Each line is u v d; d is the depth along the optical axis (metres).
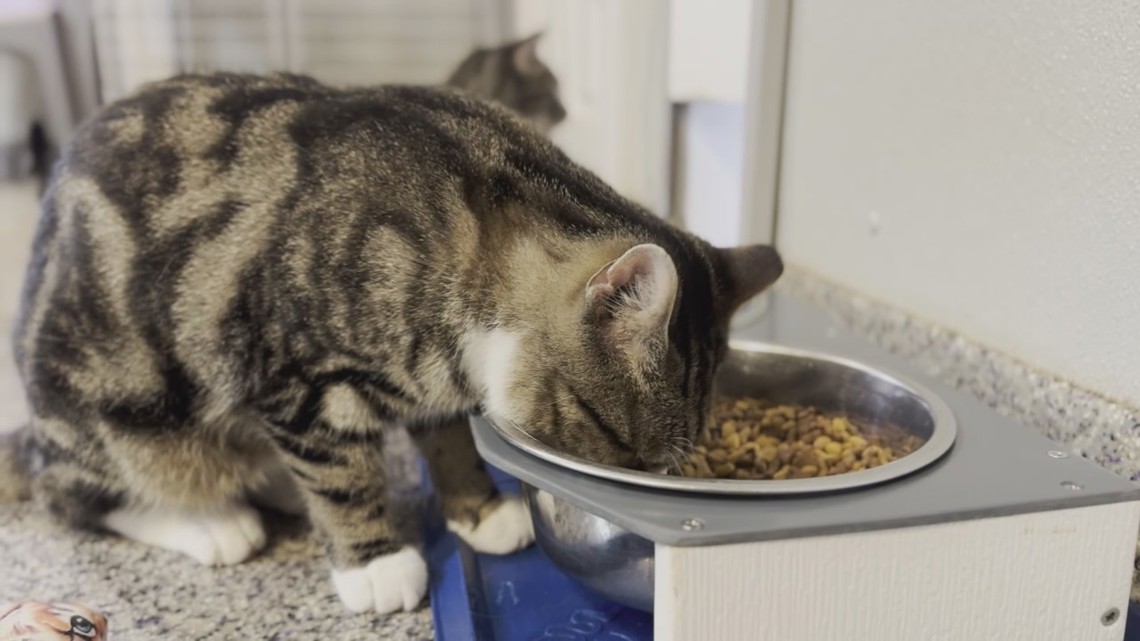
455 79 2.65
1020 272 1.17
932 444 0.93
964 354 1.24
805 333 1.41
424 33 2.69
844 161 1.53
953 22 1.24
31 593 1.11
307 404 1.07
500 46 2.66
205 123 1.11
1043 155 1.11
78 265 1.11
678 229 1.19
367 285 1.02
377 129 1.08
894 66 1.37
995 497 0.82
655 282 0.94
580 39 2.53
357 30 2.63
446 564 1.13
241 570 1.18
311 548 1.24
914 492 0.83
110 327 1.10
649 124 2.31
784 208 1.74
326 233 1.02
